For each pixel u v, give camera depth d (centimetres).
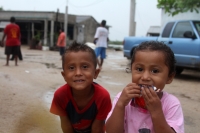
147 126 197
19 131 363
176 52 848
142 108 199
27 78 745
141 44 201
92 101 249
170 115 194
